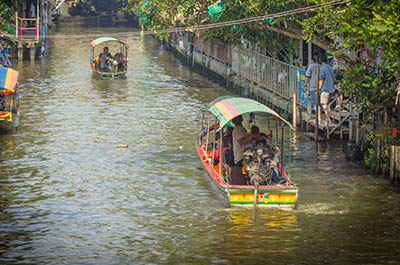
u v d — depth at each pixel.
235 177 25.77
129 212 24.97
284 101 39.56
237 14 39.44
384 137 28.23
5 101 37.28
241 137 26.22
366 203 25.45
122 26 102.75
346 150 32.44
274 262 20.64
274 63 42.09
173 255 21.23
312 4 35.19
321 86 33.75
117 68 57.22
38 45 68.19
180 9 44.03
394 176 27.33
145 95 48.78
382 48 28.06
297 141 34.22
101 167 30.56
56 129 37.72
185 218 24.25
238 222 23.67
